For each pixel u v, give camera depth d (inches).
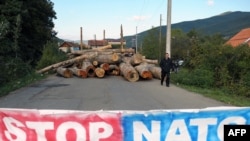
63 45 3794.3
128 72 961.5
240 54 1016.2
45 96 618.5
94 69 1108.5
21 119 192.2
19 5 1421.0
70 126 191.5
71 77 1114.7
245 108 193.5
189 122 192.7
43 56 1373.0
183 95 657.6
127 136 191.5
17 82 836.0
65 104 518.0
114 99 577.6
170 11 1080.2
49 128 191.9
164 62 846.5
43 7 1728.6
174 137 192.4
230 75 1015.0
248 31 3031.5
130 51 1419.8
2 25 961.5
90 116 191.6
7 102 540.7
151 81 974.4
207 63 1000.2
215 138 193.5
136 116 191.3
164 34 2881.4
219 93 761.6
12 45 1195.9
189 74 933.2
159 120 191.8
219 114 193.2
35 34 1685.5
